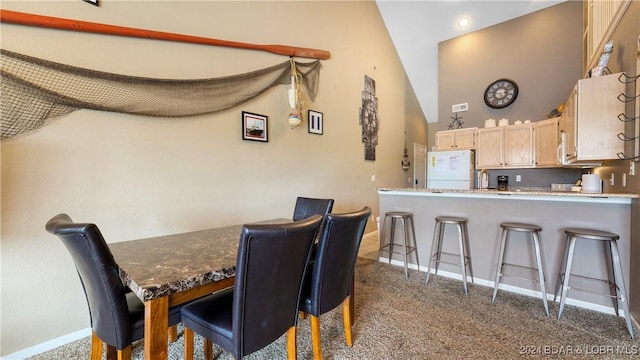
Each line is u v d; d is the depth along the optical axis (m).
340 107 4.26
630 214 2.10
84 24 1.90
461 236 2.60
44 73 1.77
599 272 2.22
